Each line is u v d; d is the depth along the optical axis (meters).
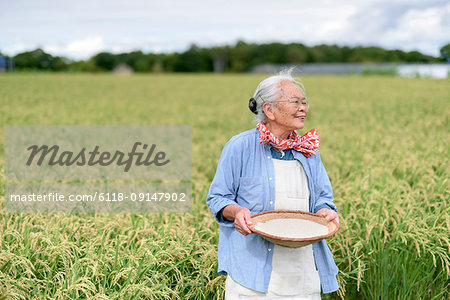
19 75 48.88
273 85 2.55
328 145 8.45
